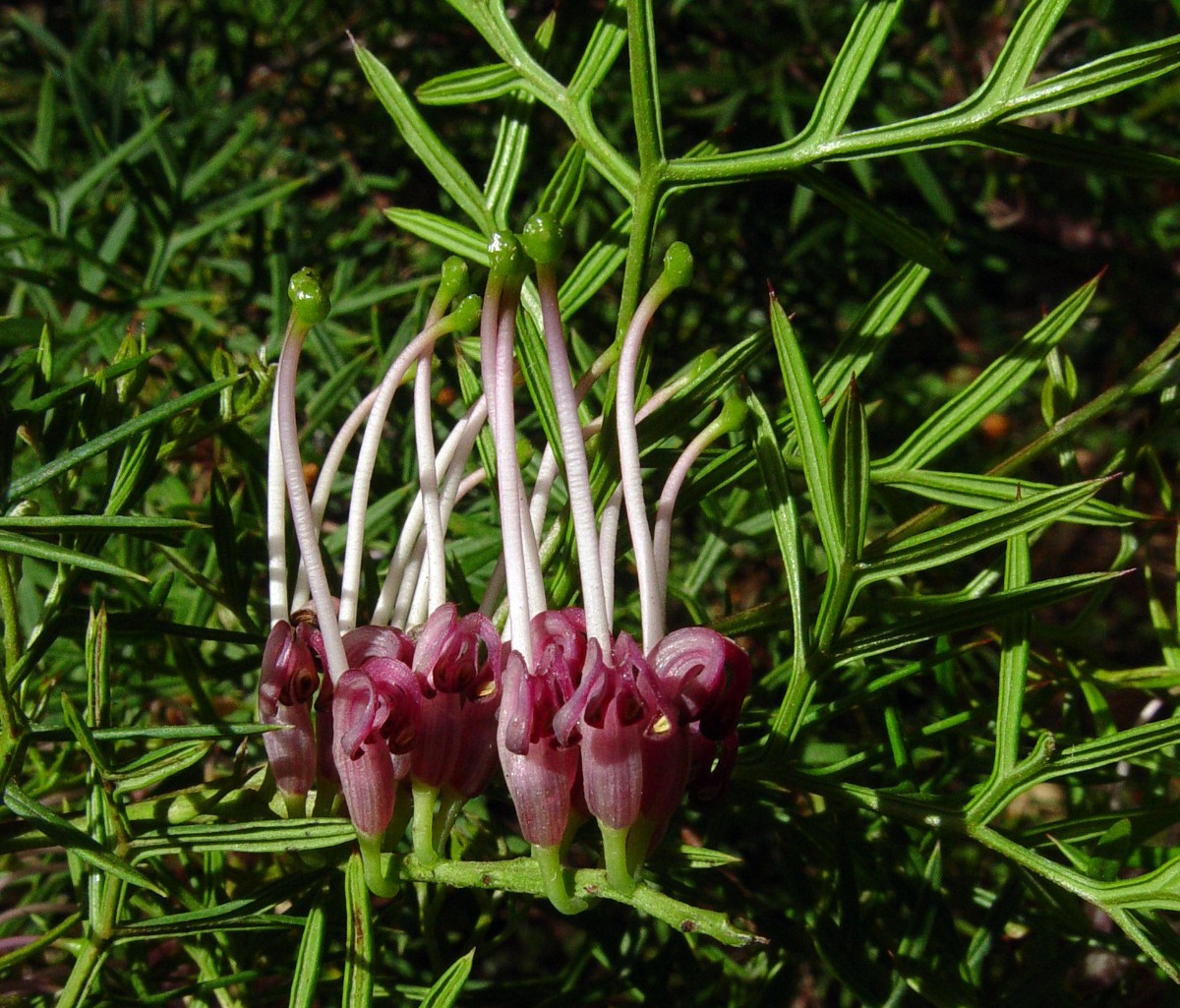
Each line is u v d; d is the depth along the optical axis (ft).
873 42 0.26
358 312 0.46
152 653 0.36
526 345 0.26
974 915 0.34
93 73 0.54
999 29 0.54
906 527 0.28
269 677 0.23
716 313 0.57
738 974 0.34
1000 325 0.78
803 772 0.27
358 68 0.57
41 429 0.27
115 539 0.37
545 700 0.22
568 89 0.29
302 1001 0.23
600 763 0.21
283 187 0.44
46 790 0.31
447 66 0.55
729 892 0.32
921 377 0.73
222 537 0.29
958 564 0.35
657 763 0.22
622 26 0.29
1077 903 0.28
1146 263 0.64
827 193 0.27
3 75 0.58
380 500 0.36
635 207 0.27
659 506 0.24
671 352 0.55
